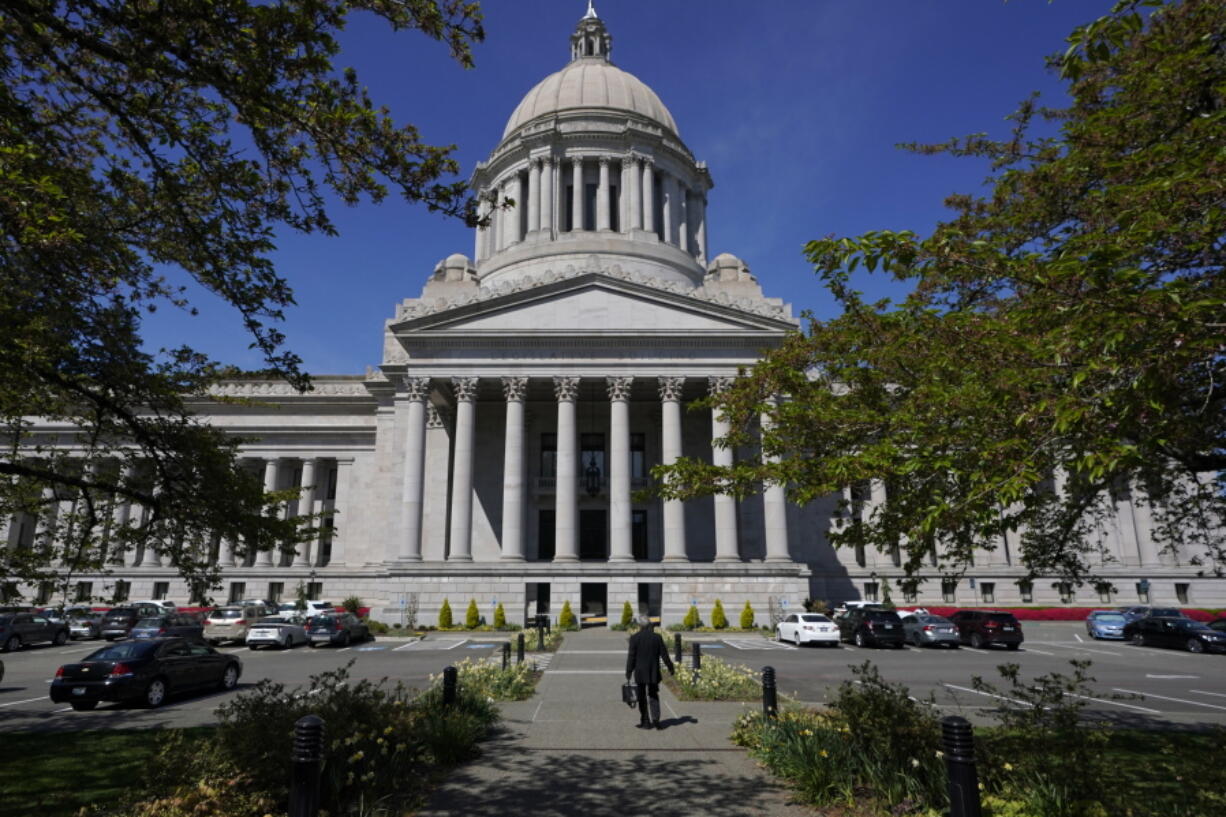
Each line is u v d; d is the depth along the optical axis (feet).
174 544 36.42
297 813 22.21
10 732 46.98
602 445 171.94
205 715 54.24
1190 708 54.60
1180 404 22.44
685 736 41.86
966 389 23.26
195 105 26.13
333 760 28.76
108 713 55.36
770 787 31.45
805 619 109.40
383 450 179.73
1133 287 18.99
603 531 168.55
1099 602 180.55
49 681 76.13
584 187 217.36
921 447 24.22
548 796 30.37
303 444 195.62
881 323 28.07
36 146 26.86
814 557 175.22
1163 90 22.04
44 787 33.09
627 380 151.53
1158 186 18.08
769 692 41.19
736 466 35.06
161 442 35.73
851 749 31.19
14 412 35.88
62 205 26.91
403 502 147.13
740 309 153.58
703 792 30.78
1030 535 38.19
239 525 35.81
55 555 38.83
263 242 27.71
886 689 35.42
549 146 213.25
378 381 181.47
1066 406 18.44
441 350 152.76
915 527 26.02
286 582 184.75
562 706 52.11
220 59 22.56
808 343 33.22
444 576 139.74
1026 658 92.63
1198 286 19.89
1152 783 30.48
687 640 115.14
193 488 35.35
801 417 30.89
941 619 109.81
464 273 184.75
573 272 157.48
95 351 32.81
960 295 29.89
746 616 133.69
